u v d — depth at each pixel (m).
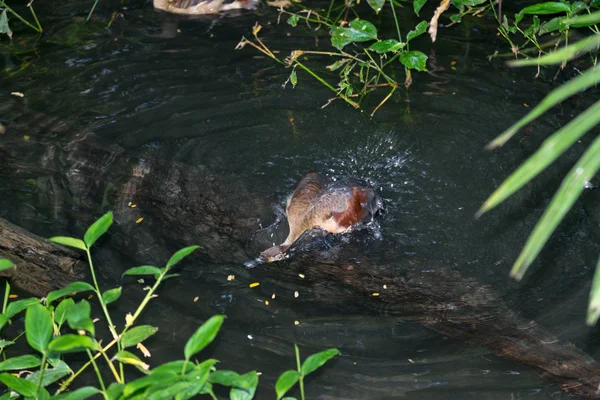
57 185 5.82
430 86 7.16
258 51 7.74
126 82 7.21
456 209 5.61
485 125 6.56
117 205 5.63
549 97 2.06
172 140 6.39
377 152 6.27
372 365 4.34
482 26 8.11
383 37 7.96
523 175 1.99
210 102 6.92
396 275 5.02
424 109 6.83
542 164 1.97
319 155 6.27
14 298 4.83
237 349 4.43
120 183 5.87
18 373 4.28
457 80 7.23
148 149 6.27
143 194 5.75
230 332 4.56
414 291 4.89
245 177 5.99
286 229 5.42
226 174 6.02
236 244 5.30
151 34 8.08
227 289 4.89
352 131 6.56
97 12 8.53
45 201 5.63
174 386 3.18
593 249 5.14
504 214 5.55
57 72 7.36
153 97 6.98
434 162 6.14
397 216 5.54
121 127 6.55
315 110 6.84
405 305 4.78
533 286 4.89
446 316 4.69
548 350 4.39
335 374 4.27
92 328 3.27
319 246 5.25
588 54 7.50
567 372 4.23
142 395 3.24
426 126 6.59
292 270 5.07
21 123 6.57
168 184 5.87
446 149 6.29
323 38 7.99
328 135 6.52
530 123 6.55
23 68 7.43
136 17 8.43
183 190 5.81
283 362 4.34
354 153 6.28
